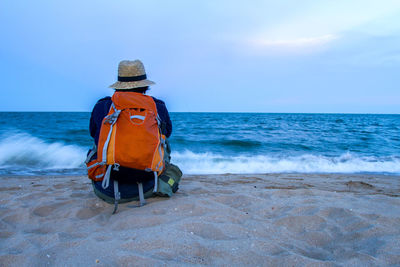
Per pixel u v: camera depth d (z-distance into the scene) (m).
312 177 6.20
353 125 27.52
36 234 2.21
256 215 2.68
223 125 24.84
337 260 1.86
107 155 2.41
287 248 2.02
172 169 3.09
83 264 1.70
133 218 2.42
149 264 1.69
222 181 5.09
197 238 2.05
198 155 9.84
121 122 2.43
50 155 8.77
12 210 2.77
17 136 12.73
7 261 1.74
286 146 12.92
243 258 1.81
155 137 2.53
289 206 2.90
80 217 2.62
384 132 19.92
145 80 2.77
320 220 2.51
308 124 27.84
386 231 2.21
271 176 6.26
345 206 2.87
